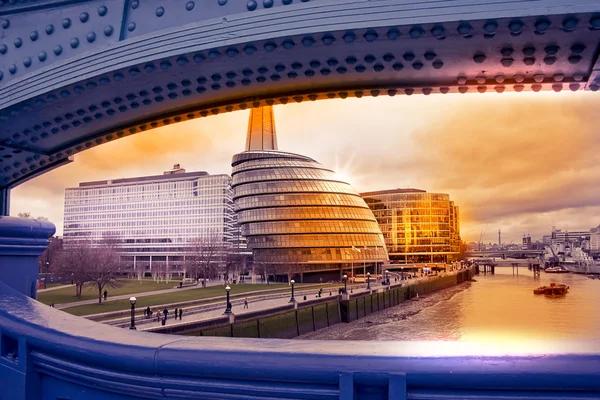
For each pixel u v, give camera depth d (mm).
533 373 1714
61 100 3580
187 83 3537
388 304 91688
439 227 183000
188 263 119250
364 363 1902
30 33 3576
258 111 168750
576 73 3121
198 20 3121
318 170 121188
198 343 2326
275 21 2730
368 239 119812
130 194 170125
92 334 2691
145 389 2322
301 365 1980
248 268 133000
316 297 67625
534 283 169750
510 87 3363
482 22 2459
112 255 77812
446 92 3508
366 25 2553
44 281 80938
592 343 1877
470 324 73062
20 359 2947
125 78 3271
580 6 2299
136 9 3301
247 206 116500
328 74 3365
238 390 2113
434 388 1839
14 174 4918
